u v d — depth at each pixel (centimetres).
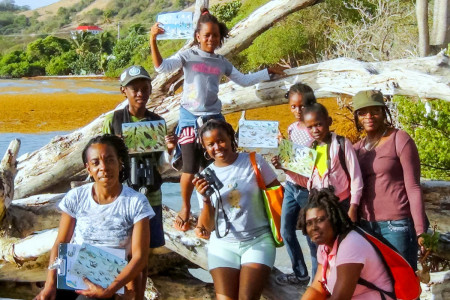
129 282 471
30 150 1377
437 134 755
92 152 464
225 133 504
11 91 2917
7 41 9631
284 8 744
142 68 536
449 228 647
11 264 605
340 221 441
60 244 449
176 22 584
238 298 496
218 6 3884
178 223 577
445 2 1189
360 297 438
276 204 505
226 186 505
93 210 466
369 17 1730
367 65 652
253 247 504
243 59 2488
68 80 4309
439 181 645
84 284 446
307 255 740
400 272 438
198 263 574
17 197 740
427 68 637
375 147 505
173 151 538
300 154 518
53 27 14712
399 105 791
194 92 582
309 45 2353
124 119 538
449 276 555
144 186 524
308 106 512
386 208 500
